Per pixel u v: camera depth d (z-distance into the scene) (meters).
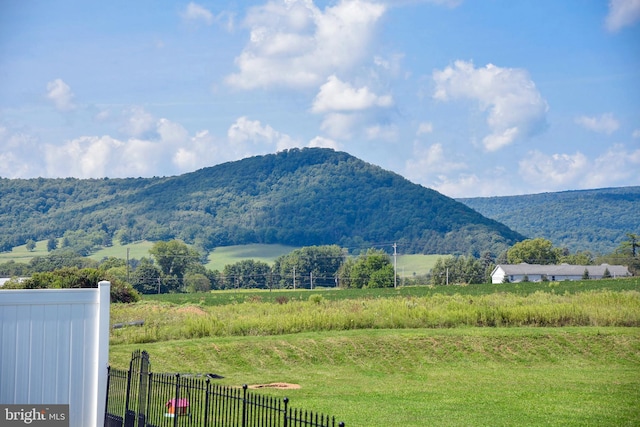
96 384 20.45
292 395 29.67
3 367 19.88
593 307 49.22
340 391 30.97
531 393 30.41
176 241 161.50
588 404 27.75
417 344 41.47
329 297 98.12
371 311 50.56
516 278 164.00
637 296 55.84
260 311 55.38
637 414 25.77
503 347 41.50
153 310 57.78
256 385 32.31
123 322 48.09
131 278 142.00
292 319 45.91
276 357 38.81
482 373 36.66
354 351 40.22
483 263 191.38
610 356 40.62
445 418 24.91
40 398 20.08
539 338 42.78
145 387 19.38
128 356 36.03
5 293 19.94
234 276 176.88
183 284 149.75
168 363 36.62
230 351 39.06
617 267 168.38
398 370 37.69
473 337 42.66
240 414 21.12
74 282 64.69
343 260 188.88
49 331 20.25
